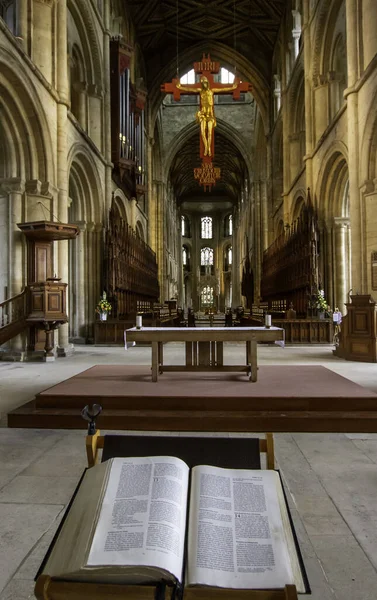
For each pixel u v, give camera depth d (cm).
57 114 1325
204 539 167
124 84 2052
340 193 1762
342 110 1484
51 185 1256
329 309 1653
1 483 374
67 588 157
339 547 274
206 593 153
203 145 2116
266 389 596
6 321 1165
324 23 1756
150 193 3078
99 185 1775
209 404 548
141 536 164
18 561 260
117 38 1978
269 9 2509
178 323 3105
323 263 1802
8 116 1162
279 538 172
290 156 2331
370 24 1282
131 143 2212
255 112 3578
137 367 816
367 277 1294
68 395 564
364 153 1289
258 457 224
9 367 1030
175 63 2961
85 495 189
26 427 538
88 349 1512
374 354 1088
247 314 2591
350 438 498
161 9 2564
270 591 154
